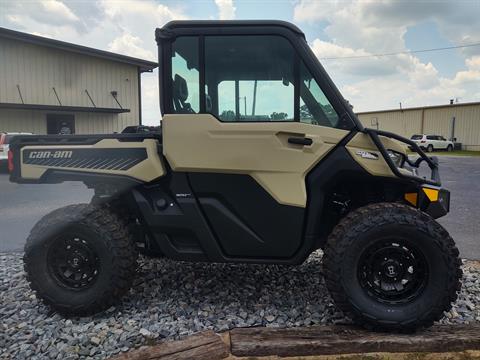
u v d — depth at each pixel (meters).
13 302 3.59
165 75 3.12
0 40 17.28
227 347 2.79
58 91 19.30
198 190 3.15
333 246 2.97
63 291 3.22
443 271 2.89
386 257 2.97
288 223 3.08
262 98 3.10
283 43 3.05
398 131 41.34
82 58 20.09
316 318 3.25
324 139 3.01
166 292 3.74
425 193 3.18
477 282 4.06
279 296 3.66
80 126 20.23
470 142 35.28
